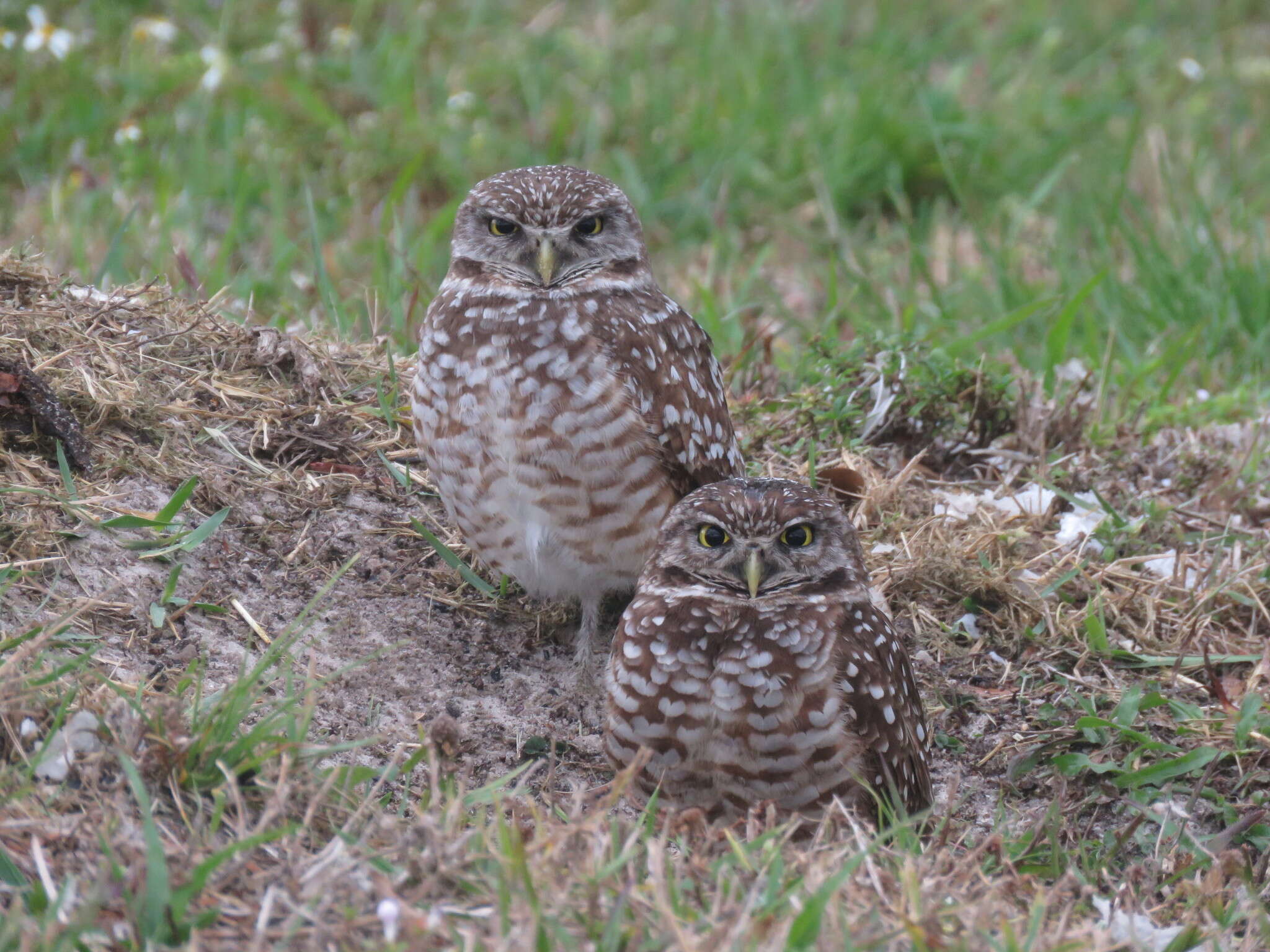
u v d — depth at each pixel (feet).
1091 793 26.81
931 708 28.81
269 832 18.56
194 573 27.91
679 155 58.44
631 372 27.68
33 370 29.22
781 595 24.09
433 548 30.45
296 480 30.78
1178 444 37.58
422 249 45.16
